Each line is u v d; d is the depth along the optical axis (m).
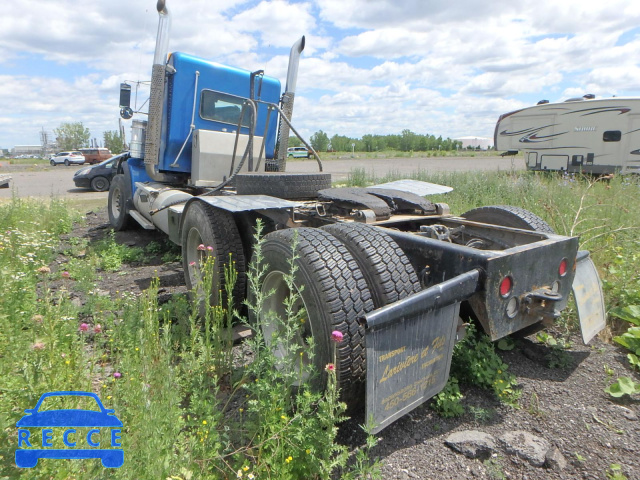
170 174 6.78
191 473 2.02
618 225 5.79
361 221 3.66
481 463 2.44
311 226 3.98
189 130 6.45
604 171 16.08
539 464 2.39
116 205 8.55
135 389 2.21
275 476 2.12
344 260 2.63
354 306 2.52
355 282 2.57
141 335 2.52
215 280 3.93
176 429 2.21
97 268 6.11
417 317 2.40
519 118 18.52
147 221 7.14
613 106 15.58
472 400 3.01
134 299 3.77
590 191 8.39
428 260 2.88
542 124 17.69
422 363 2.49
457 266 2.73
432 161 36.53
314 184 4.62
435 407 2.90
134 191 7.40
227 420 2.65
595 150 16.20
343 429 2.68
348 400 2.61
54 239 6.91
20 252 5.21
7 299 3.30
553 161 17.48
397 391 2.38
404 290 2.69
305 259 2.63
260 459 2.17
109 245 7.01
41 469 1.84
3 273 3.62
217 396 2.95
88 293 4.14
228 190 5.59
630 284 4.38
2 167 40.38
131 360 2.61
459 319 2.81
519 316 2.80
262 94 6.84
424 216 4.06
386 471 2.37
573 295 3.36
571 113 16.69
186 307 3.95
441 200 8.85
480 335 3.54
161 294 4.88
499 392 3.00
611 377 3.23
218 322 3.18
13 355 2.57
